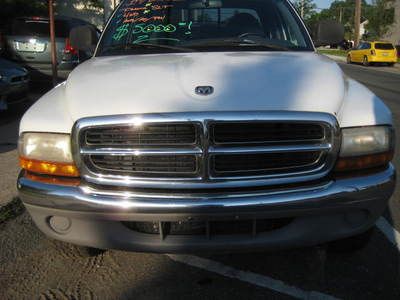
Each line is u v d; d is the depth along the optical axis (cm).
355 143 262
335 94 270
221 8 401
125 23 403
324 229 266
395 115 901
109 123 250
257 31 388
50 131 264
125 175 256
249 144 250
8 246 366
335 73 301
